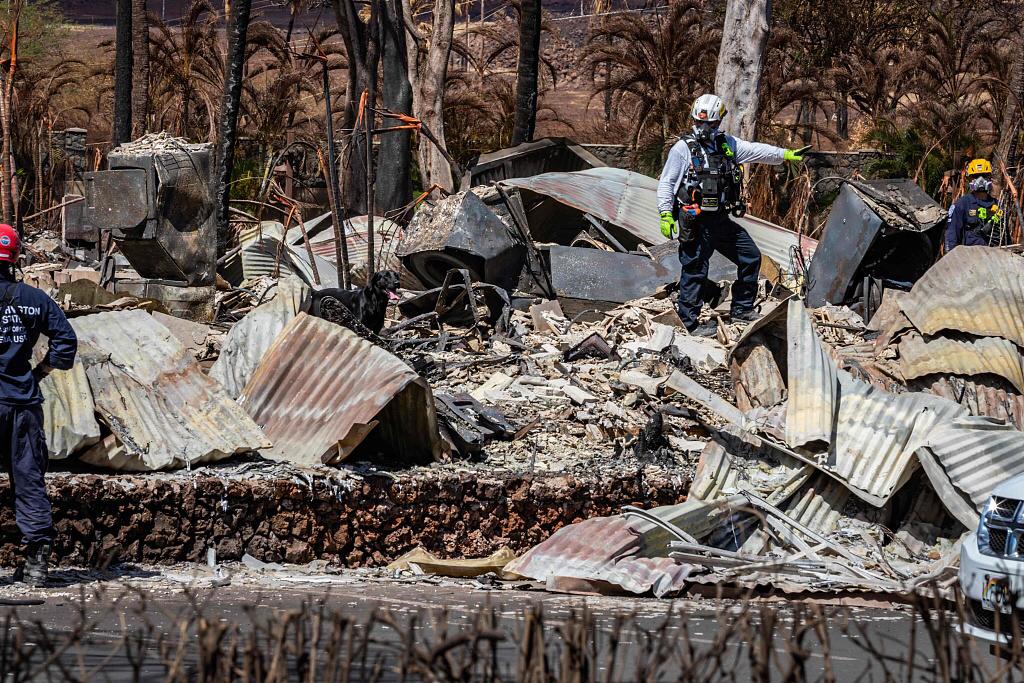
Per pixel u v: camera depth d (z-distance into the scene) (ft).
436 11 136.98
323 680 19.85
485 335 77.10
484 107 157.28
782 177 132.77
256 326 60.44
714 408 56.80
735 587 44.57
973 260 67.36
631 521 50.55
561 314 82.84
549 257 86.12
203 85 167.84
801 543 50.29
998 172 105.50
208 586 44.86
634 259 84.69
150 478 49.39
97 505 47.73
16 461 42.68
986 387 64.08
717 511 51.65
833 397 55.11
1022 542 35.68
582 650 19.79
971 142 136.05
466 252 82.33
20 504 42.86
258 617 35.27
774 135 151.84
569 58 335.47
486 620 19.92
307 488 50.93
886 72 168.55
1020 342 64.80
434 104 137.69
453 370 68.18
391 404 55.83
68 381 50.55
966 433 51.60
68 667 26.08
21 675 24.29
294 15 180.24
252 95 168.14
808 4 199.82
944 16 170.19
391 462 56.29
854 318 79.05
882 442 53.42
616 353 72.18
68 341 43.42
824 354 57.16
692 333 77.20
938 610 20.71
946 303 66.95
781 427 55.36
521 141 137.69
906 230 81.66
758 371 62.34
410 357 69.72
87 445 48.85
